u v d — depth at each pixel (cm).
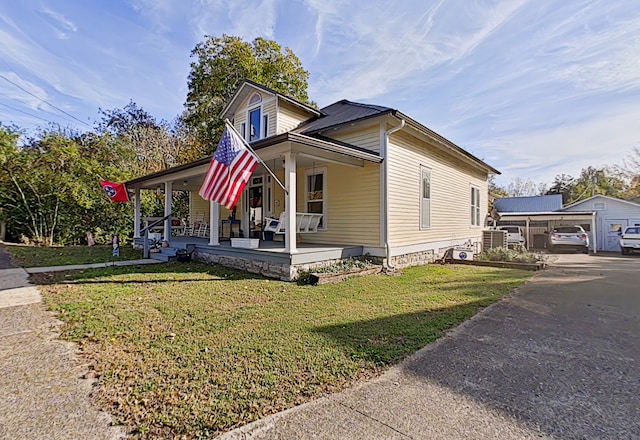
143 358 302
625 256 1492
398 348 334
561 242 1747
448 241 1173
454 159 1232
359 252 844
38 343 336
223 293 558
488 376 279
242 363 293
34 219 1420
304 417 218
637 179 3173
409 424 211
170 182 1063
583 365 302
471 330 398
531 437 200
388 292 593
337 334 370
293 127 1105
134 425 207
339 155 791
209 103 1794
